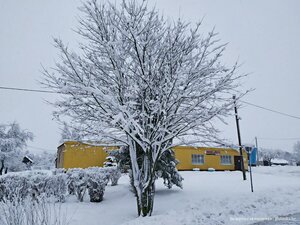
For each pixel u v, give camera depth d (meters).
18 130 34.47
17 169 33.44
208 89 8.00
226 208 8.55
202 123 8.07
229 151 25.41
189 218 7.30
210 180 16.36
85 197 11.88
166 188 13.31
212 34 8.34
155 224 6.80
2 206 5.14
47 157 53.78
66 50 7.45
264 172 24.42
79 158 19.81
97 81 8.23
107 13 8.12
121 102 8.16
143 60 8.05
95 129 7.75
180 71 7.51
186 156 23.53
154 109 7.99
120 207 10.06
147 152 8.38
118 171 13.80
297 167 28.67
